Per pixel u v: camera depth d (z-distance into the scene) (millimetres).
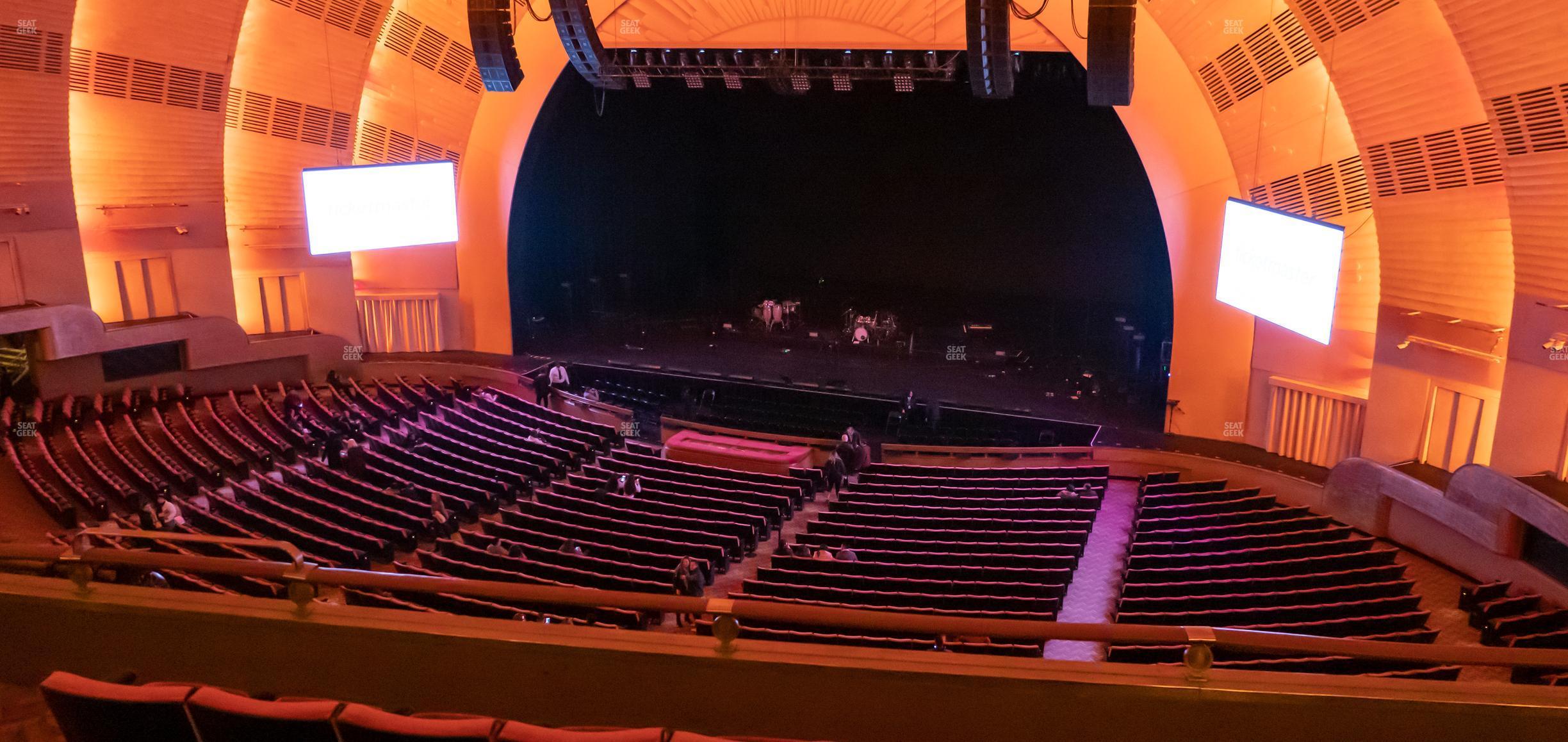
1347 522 16094
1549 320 13047
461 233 23156
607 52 20719
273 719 4129
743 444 19250
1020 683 4480
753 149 25984
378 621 4898
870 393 22281
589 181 25641
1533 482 13125
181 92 18531
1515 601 12281
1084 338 24141
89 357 18469
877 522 14781
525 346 24281
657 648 4695
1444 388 15453
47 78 16500
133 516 13773
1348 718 4324
